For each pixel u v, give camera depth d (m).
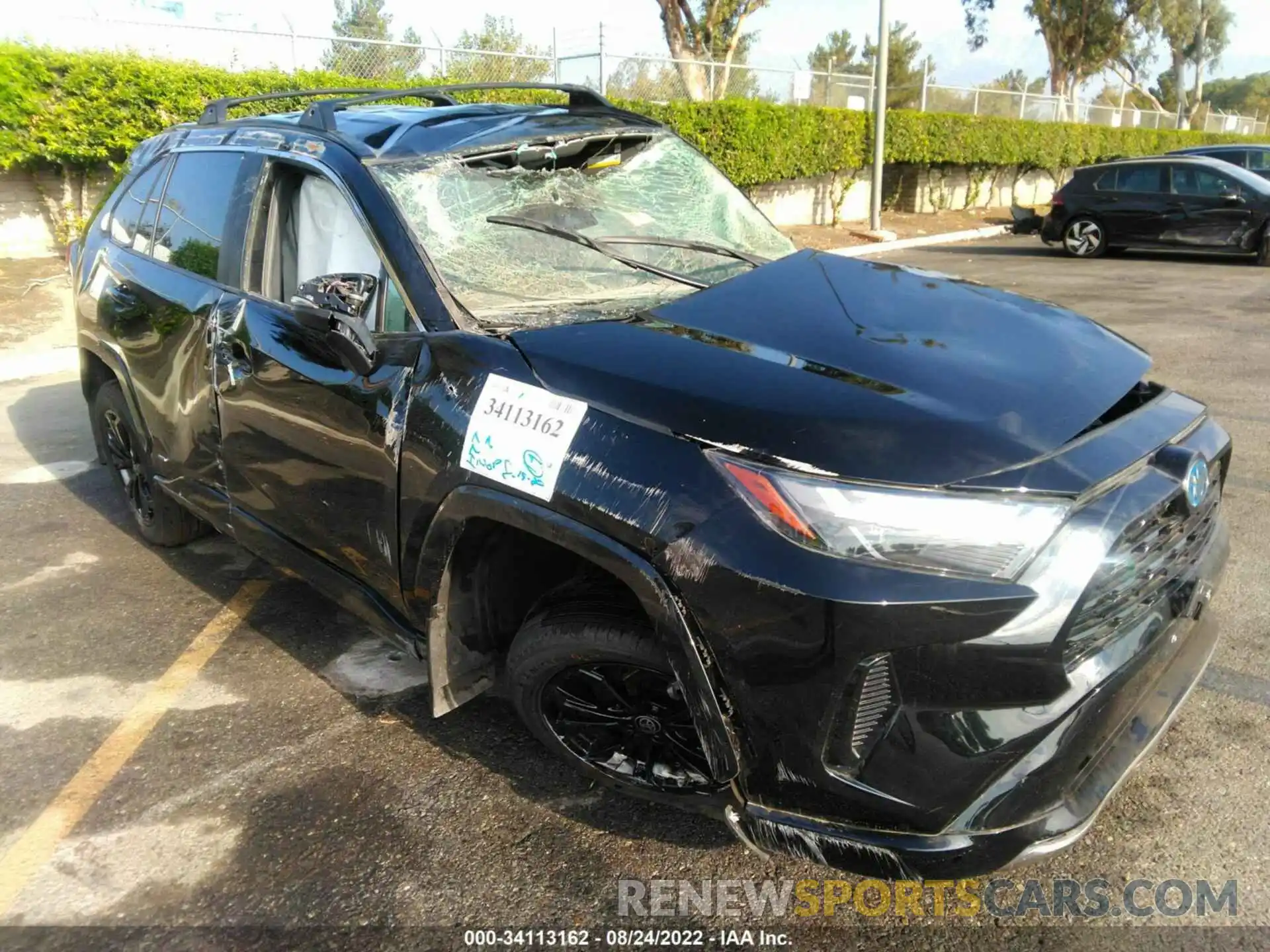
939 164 20.38
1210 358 7.52
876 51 15.99
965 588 1.83
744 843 2.15
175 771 2.85
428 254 2.71
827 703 1.90
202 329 3.37
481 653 2.73
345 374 2.73
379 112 3.41
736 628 1.94
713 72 16.33
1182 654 2.42
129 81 9.91
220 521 3.56
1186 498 2.15
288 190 3.23
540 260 2.90
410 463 2.50
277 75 10.94
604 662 2.36
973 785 1.90
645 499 2.05
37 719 3.12
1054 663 1.87
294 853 2.52
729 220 3.57
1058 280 11.93
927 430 1.99
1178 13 42.38
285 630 3.69
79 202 10.62
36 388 7.36
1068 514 1.91
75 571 4.21
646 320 2.51
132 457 4.36
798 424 2.00
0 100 9.38
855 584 1.84
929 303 2.69
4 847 2.55
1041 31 35.34
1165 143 27.62
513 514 2.26
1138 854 2.44
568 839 2.55
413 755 2.91
